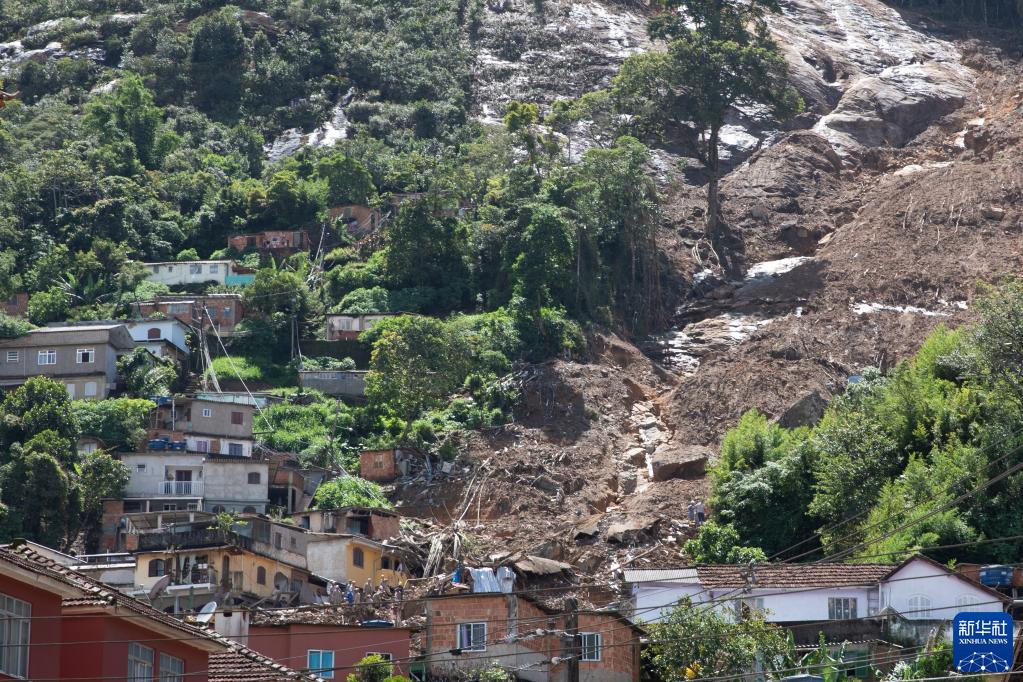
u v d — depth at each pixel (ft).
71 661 329.72
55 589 324.19
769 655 478.18
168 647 357.82
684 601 501.97
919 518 618.85
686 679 468.75
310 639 472.85
